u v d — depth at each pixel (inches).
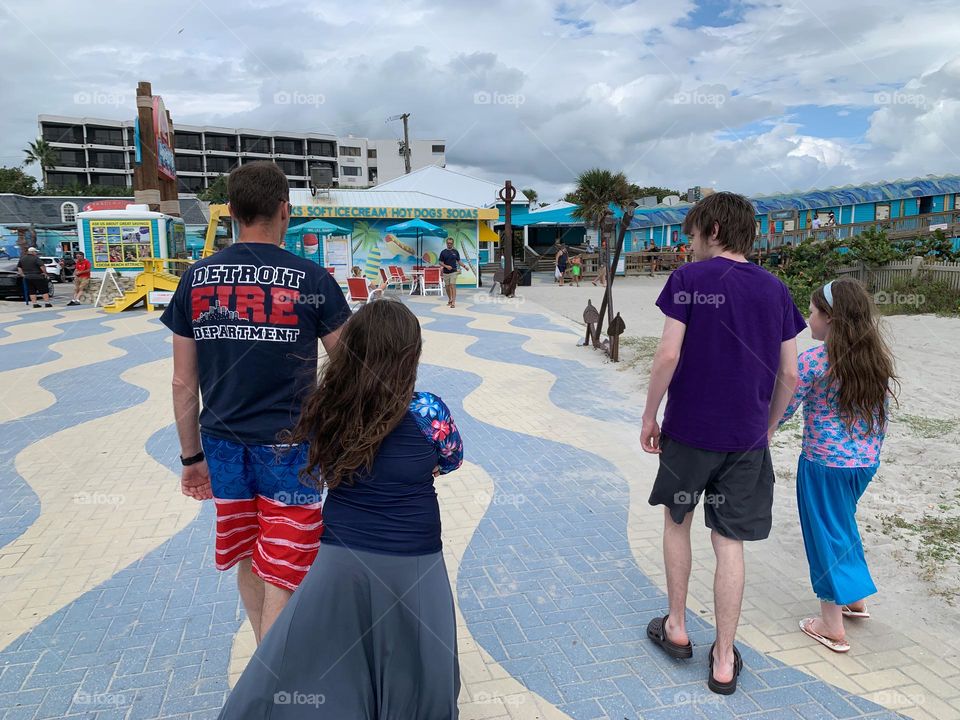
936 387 309.4
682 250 1184.2
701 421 104.3
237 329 93.8
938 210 1180.5
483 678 113.4
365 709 81.4
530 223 1149.1
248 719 79.4
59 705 106.6
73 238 1642.5
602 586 143.1
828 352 113.9
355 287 704.4
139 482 206.7
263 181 95.7
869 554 156.1
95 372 380.2
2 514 182.2
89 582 145.6
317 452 83.9
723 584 106.6
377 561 81.5
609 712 105.0
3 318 651.5
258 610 108.1
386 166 3971.5
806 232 983.0
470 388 332.2
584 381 347.3
